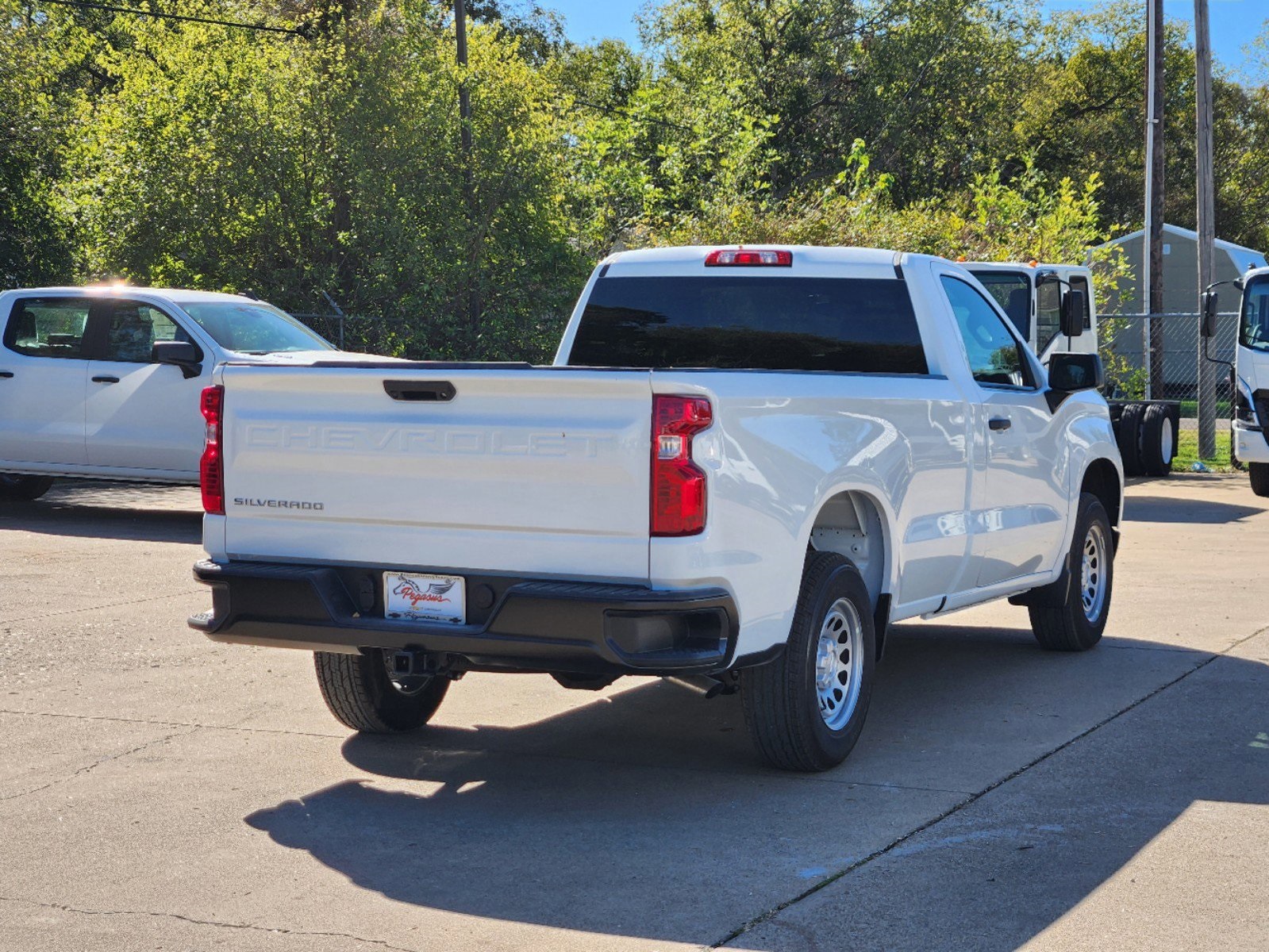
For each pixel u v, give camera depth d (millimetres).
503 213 25375
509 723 6699
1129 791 5508
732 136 34500
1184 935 4102
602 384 4926
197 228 23297
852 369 6984
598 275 7457
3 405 13875
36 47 24281
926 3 44469
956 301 7301
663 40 48438
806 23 43781
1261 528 14180
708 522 4945
